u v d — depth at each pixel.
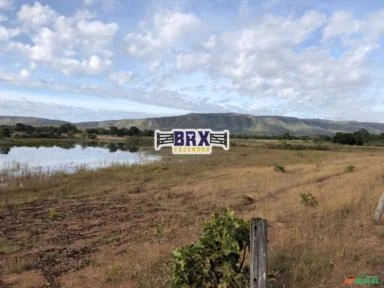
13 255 8.35
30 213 13.17
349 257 6.15
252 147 67.75
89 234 10.18
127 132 130.38
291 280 5.29
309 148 66.31
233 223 4.52
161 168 28.70
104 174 24.38
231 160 39.53
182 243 8.23
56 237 9.87
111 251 8.39
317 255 6.07
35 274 7.05
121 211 13.38
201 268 4.39
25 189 18.38
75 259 7.97
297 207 11.64
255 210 12.34
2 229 10.80
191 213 12.67
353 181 16.53
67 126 128.88
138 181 21.80
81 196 16.84
